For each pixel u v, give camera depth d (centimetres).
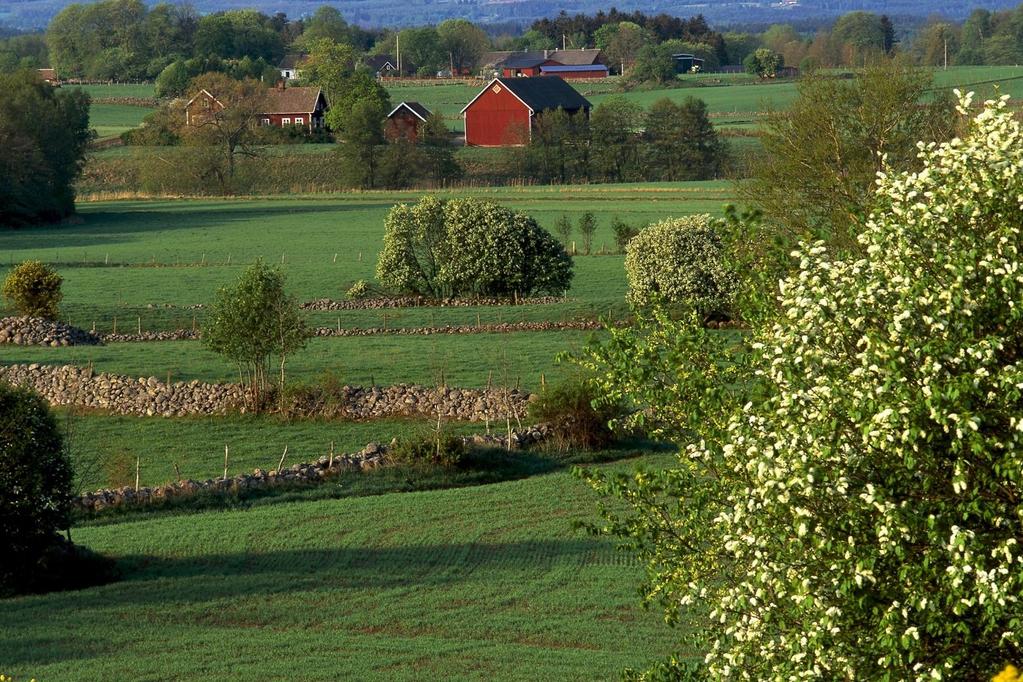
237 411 8456
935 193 2156
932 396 1894
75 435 8038
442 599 4828
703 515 2416
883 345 1973
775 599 2214
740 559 2252
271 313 8362
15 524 5116
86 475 7138
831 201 8300
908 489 2038
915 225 2078
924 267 2075
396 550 5528
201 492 6662
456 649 4238
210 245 19200
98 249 18875
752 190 8875
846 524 2030
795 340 2136
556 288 13612
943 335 1978
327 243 19250
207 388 8606
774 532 2120
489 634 4406
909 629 1947
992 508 1948
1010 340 1988
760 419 2152
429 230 13612
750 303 2470
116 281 15400
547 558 5338
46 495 5172
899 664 1977
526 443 7531
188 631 4525
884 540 1966
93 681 4034
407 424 8138
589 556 5356
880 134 8544
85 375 8912
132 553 5609
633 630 4403
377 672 4044
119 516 6362
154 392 8625
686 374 2412
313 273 16075
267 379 8650
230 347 8338
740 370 2436
